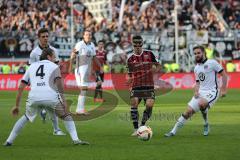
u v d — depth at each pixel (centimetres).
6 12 9494
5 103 6034
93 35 9138
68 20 9562
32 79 2841
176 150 2775
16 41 8888
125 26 9744
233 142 3066
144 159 2520
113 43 8825
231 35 9544
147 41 9125
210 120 4294
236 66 9281
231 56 9512
